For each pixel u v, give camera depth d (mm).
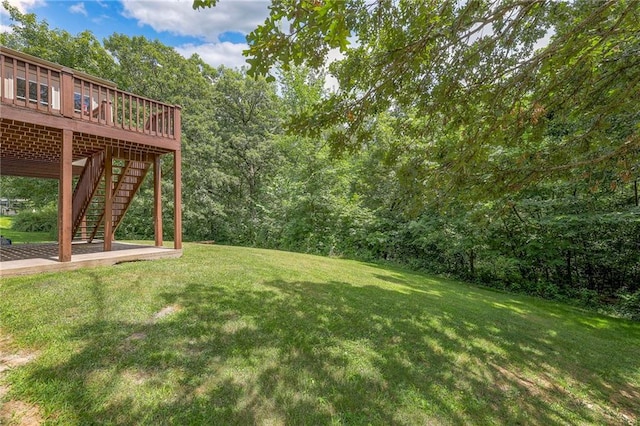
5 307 3189
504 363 3332
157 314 3264
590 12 2727
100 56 12812
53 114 4426
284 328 3262
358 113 3170
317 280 5633
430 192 3916
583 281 7969
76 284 3988
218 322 3209
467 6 2531
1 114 3932
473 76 3057
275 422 1970
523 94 3275
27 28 11664
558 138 5902
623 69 2949
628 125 4328
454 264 10117
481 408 2459
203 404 2033
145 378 2217
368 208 12172
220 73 17203
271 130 16188
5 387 2016
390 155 3887
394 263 10922
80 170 9031
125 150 6441
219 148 14641
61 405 1896
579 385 3117
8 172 7848
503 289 8555
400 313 4340
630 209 6336
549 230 7730
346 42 1872
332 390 2363
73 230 8078
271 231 13539
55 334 2691
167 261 5801
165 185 13430
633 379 3379
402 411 2250
